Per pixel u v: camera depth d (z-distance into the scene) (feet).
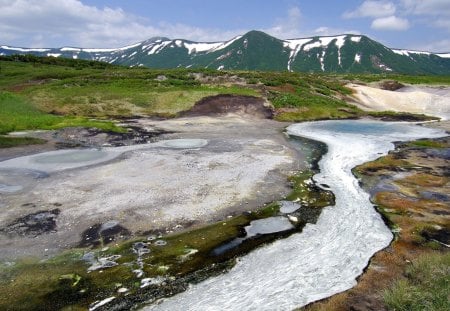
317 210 65.36
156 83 194.39
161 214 61.00
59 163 87.20
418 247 52.19
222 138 119.03
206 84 202.49
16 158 91.25
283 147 109.40
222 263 48.73
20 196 66.85
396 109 205.87
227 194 70.18
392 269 46.55
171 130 128.98
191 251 51.13
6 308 39.24
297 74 287.69
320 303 40.32
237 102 171.12
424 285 40.75
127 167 84.28
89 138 111.55
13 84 199.21
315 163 94.84
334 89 225.35
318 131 139.33
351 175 85.15
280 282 44.68
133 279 44.83
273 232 57.16
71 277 44.68
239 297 41.88
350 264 48.26
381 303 39.63
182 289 43.42
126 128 128.16
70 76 223.10
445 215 62.80
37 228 55.62
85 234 54.34
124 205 63.72
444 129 146.82
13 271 45.39
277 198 70.03
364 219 61.67
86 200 65.41
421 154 104.22
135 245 52.08
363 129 144.97
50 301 40.63
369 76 312.91
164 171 81.82
